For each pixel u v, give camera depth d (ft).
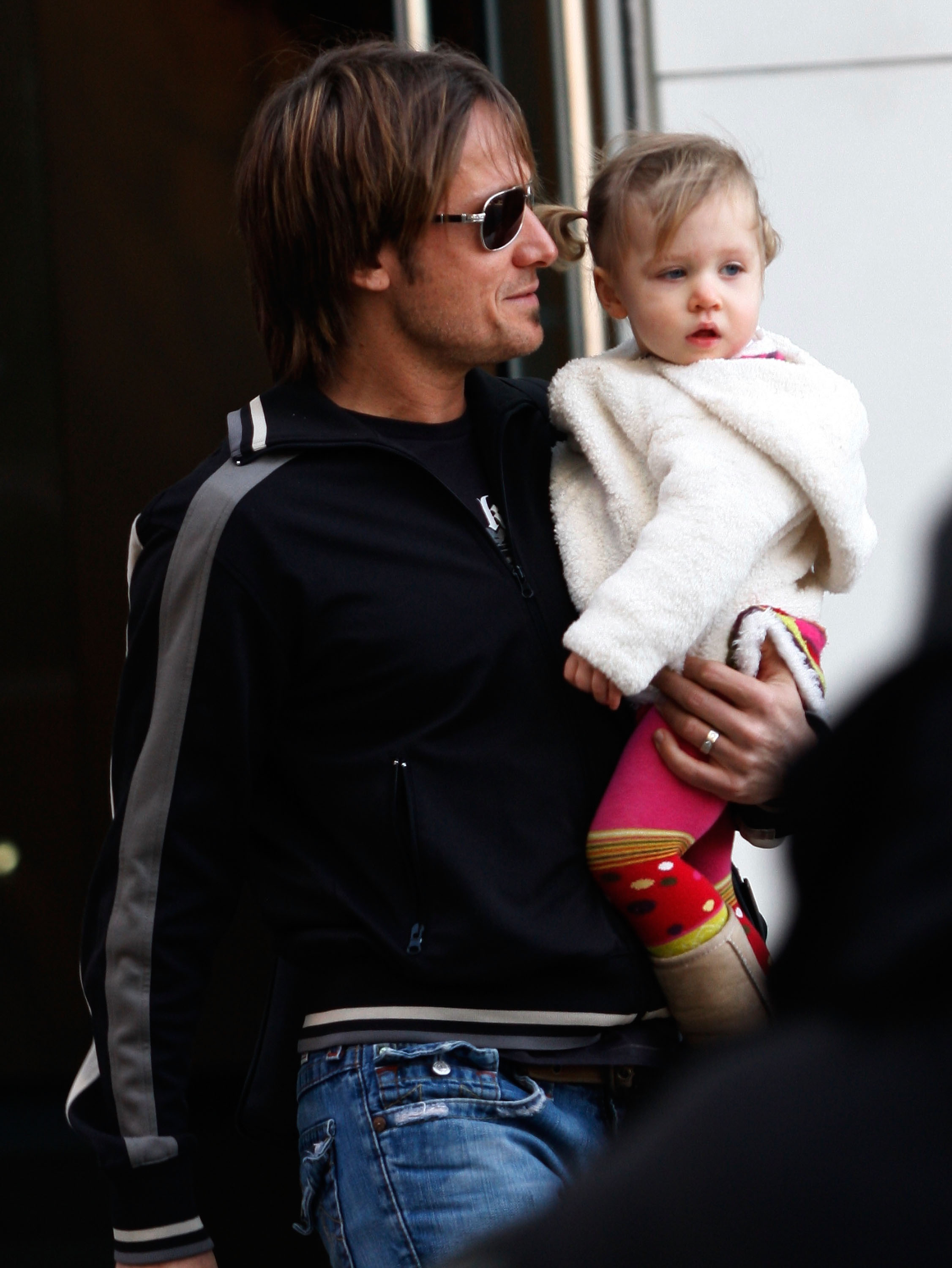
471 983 18.98
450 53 20.68
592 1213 8.07
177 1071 19.45
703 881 20.03
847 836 8.49
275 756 19.86
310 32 35.83
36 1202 35.09
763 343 21.91
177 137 36.88
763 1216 7.68
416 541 19.60
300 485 19.40
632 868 19.70
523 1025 19.13
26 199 37.19
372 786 19.12
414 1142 18.42
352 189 19.81
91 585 38.04
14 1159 36.50
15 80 36.83
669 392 21.16
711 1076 8.46
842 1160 7.72
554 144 30.83
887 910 8.00
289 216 20.40
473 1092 18.62
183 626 19.02
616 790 20.10
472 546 19.93
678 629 19.16
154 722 19.22
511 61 30.81
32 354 37.65
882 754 8.42
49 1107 38.32
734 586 19.66
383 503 19.69
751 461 20.12
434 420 21.15
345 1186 18.72
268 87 36.55
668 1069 20.13
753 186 21.54
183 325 37.47
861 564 21.12
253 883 20.51
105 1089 19.48
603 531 20.97
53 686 38.24
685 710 20.29
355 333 20.74
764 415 20.04
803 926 8.55
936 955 7.80
